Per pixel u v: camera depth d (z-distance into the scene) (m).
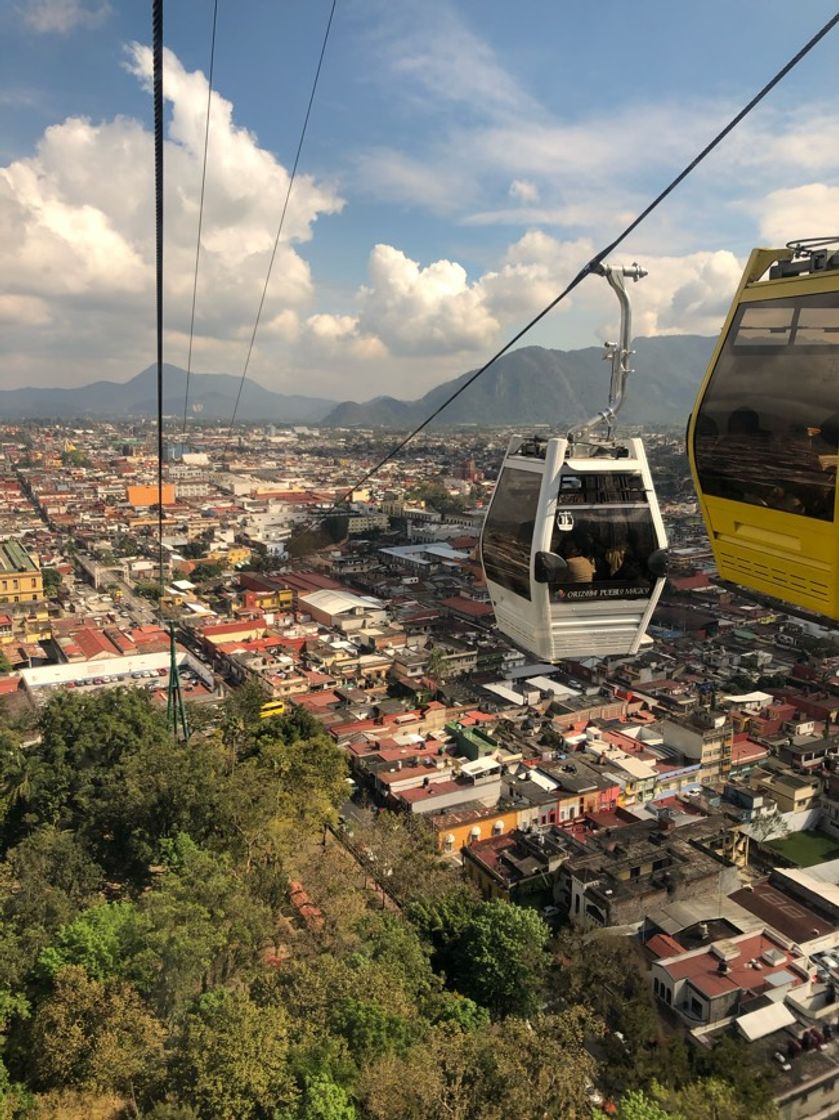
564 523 10.88
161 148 9.66
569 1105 23.25
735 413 9.47
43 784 41.69
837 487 8.13
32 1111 22.69
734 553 10.01
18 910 29.23
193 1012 24.92
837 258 8.49
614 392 11.03
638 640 11.55
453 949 36.72
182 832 35.03
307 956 31.88
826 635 94.44
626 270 10.53
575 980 36.81
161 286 11.54
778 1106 30.67
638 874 45.31
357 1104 22.64
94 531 157.75
